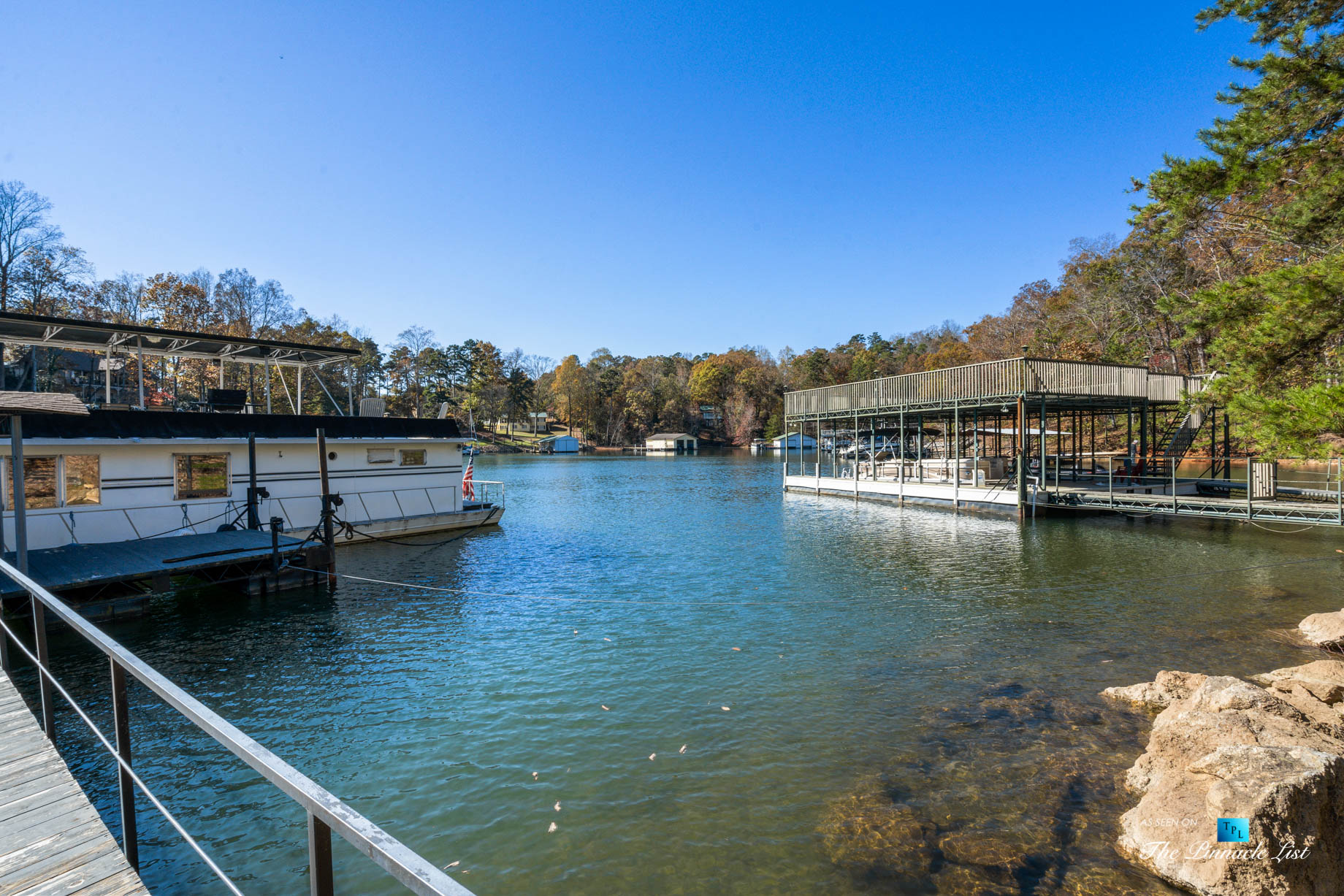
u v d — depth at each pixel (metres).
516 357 121.56
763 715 8.88
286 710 9.27
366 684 10.19
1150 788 6.38
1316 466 37.91
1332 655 10.50
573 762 7.73
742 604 14.62
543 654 11.52
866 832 6.29
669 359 153.00
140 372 18.80
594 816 6.66
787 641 11.93
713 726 8.59
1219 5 10.55
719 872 5.80
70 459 16.06
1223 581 15.68
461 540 23.70
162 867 5.97
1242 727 6.64
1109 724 8.34
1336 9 10.10
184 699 2.49
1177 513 21.23
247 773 7.57
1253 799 5.26
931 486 31.09
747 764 7.60
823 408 38.50
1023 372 25.67
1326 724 7.14
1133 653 10.88
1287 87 10.21
